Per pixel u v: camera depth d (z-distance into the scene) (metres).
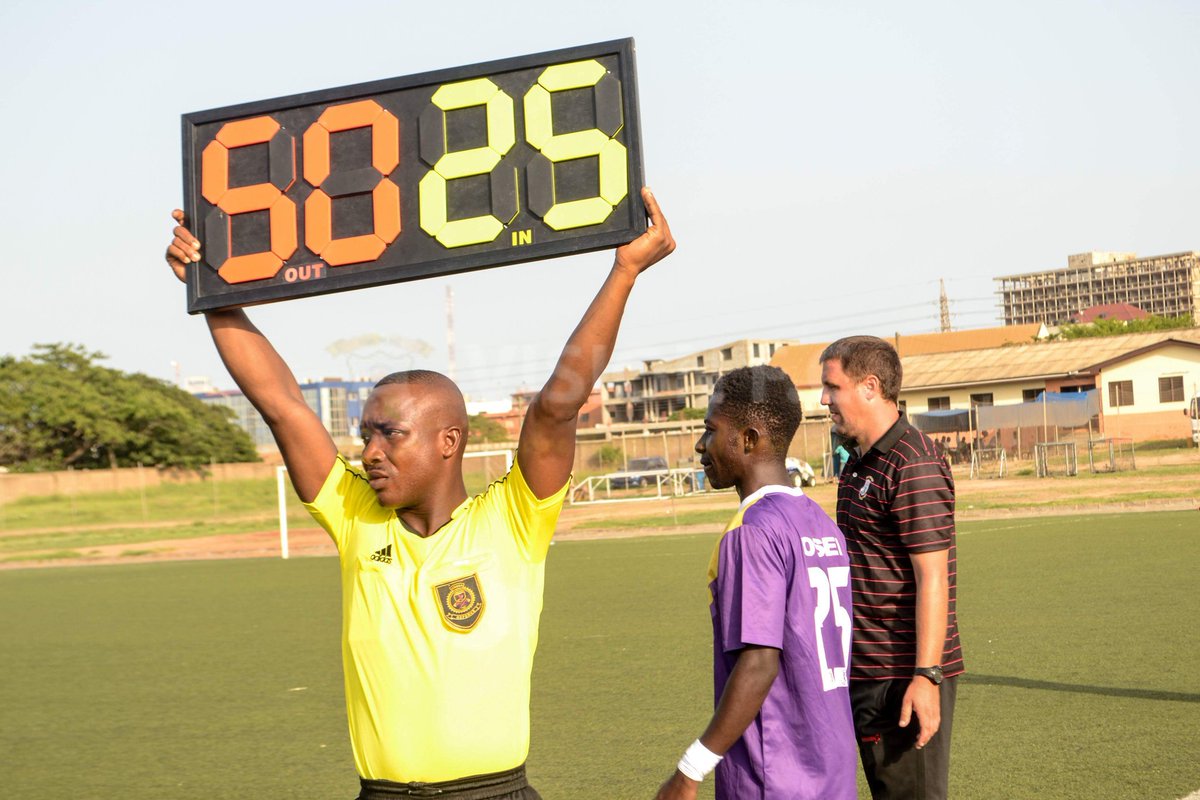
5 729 7.30
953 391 40.94
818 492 28.73
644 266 2.31
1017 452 36.62
